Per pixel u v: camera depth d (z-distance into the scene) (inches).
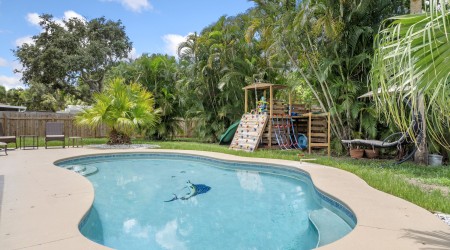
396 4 380.5
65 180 219.1
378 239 112.3
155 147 505.7
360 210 149.1
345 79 410.9
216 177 302.7
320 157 377.4
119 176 304.7
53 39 1045.2
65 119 687.7
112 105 508.7
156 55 757.3
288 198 225.1
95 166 361.1
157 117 670.5
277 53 433.4
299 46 426.6
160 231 157.6
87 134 729.0
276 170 321.1
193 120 725.3
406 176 251.8
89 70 1095.6
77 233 117.3
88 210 149.3
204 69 596.7
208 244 141.3
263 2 453.7
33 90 1362.0
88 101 1283.2
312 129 451.5
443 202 160.7
